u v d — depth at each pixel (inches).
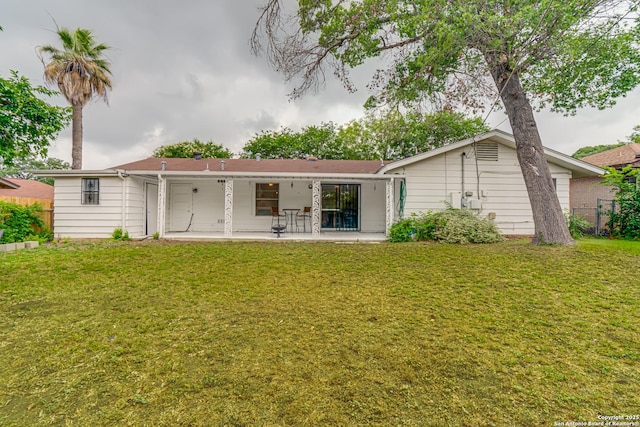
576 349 110.3
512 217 433.7
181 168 479.5
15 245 323.3
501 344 114.5
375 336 122.0
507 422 74.7
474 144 420.5
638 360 102.7
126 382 91.2
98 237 395.2
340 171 493.4
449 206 417.1
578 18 238.1
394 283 198.5
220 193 496.1
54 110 299.1
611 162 604.4
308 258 277.9
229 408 79.9
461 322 135.3
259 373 95.8
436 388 88.2
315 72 357.4
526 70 320.5
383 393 86.0
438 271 225.9
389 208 417.4
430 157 429.4
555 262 238.7
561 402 82.0
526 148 335.6
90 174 388.8
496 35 248.1
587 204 614.9
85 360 103.7
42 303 160.4
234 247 335.6
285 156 979.3
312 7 321.7
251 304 160.7
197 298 170.2
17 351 109.4
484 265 237.9
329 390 87.4
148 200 458.3
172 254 289.9
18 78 278.2
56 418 76.3
